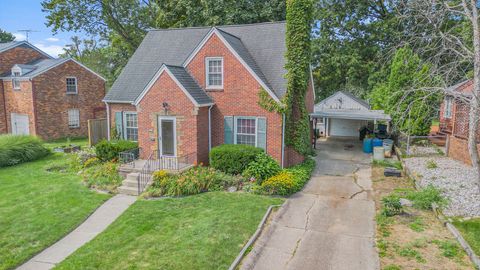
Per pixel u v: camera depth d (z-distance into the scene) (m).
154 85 16.94
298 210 11.98
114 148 17.78
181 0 30.89
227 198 13.18
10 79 28.14
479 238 9.09
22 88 27.66
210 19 29.41
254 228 10.35
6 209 12.22
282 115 16.66
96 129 24.03
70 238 10.15
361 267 8.13
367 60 36.47
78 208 12.34
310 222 10.93
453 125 19.16
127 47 39.81
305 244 9.41
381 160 19.86
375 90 32.69
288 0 17.22
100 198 13.40
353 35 36.94
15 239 9.95
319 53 37.84
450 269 7.81
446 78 10.55
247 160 15.09
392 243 9.24
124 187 14.40
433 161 18.36
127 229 10.45
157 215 11.54
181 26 32.00
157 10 36.22
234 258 8.61
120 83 21.19
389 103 21.36
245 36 20.41
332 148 24.88
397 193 13.66
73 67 29.91
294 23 17.14
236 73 17.19
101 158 18.19
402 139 23.72
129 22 37.56
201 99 16.94
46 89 27.98
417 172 16.17
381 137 24.00
